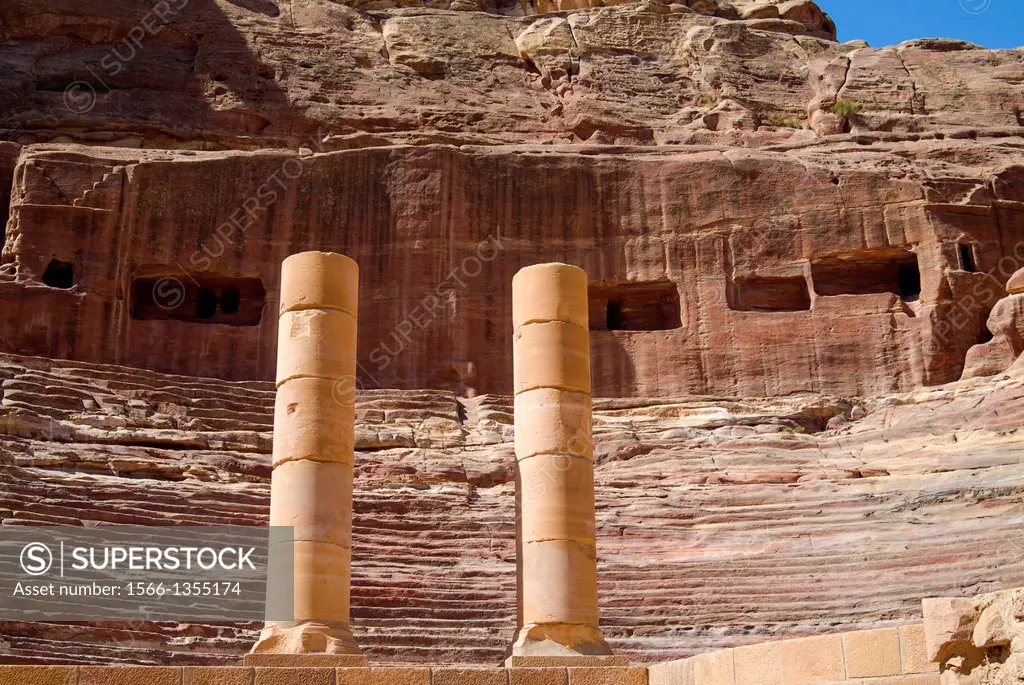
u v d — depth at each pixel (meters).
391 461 27.47
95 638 18.89
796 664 13.94
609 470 27.89
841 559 22.73
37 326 32.00
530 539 17.80
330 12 44.25
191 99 40.12
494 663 19.86
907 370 33.44
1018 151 38.41
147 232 33.91
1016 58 44.91
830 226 35.19
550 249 35.47
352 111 40.75
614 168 36.19
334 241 34.81
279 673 14.53
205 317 35.22
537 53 44.22
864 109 42.34
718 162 36.03
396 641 19.92
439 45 43.88
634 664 19.86
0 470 23.36
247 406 29.58
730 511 24.92
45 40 41.22
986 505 23.97
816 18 50.31
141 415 27.95
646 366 34.31
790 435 29.20
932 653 12.37
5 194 35.94
